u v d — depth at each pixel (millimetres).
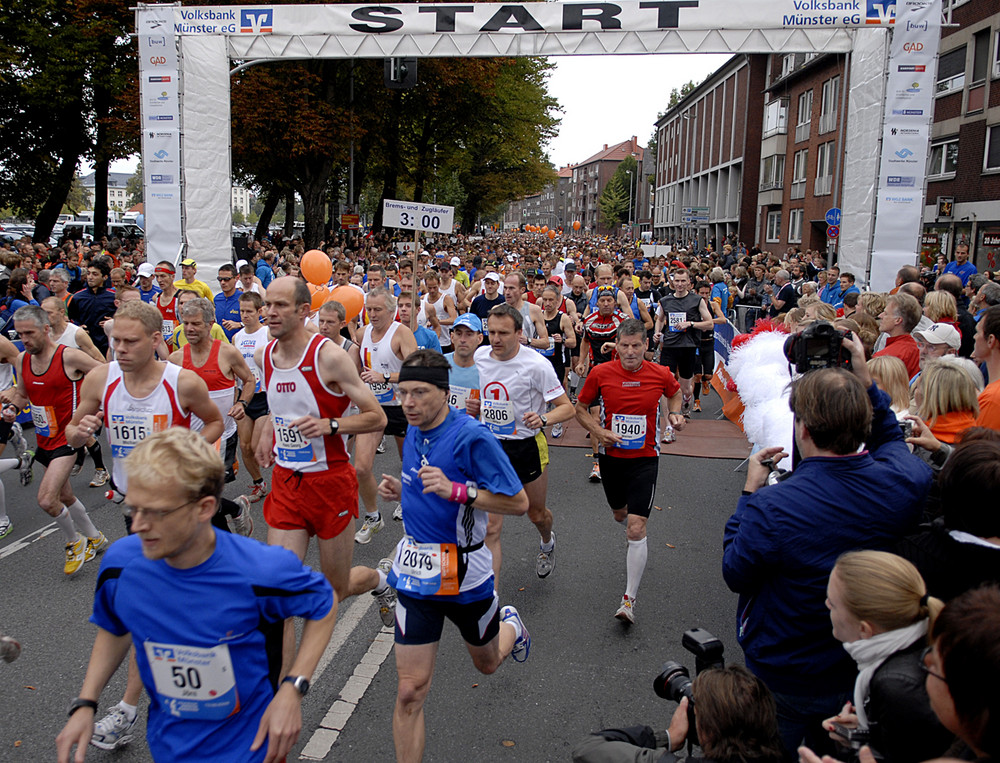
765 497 2662
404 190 48281
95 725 3523
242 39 13156
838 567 2322
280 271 16016
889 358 4520
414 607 3211
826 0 11906
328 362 4004
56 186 30578
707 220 56125
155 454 2053
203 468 2092
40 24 26469
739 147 50562
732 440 9719
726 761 2240
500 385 5059
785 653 2682
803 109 41000
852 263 12914
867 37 12062
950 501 2570
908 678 2125
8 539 6273
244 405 6191
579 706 3959
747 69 48469
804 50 12328
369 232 43625
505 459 3197
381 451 9195
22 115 29141
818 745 2705
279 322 3939
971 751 1849
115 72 26422
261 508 7070
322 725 3766
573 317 11188
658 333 10820
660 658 4465
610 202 110188
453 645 4609
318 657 2316
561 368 9508
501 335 4949
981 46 24578
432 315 10156
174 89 13234
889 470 2641
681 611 5066
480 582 3250
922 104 12023
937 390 4180
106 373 4141
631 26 12266
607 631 4781
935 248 24953
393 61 12953
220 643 2184
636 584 4852
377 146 34188
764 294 16594
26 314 5262
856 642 2270
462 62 30672
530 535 6473
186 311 5973
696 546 6234
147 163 13492
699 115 61969
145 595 2193
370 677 4227
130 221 50750
